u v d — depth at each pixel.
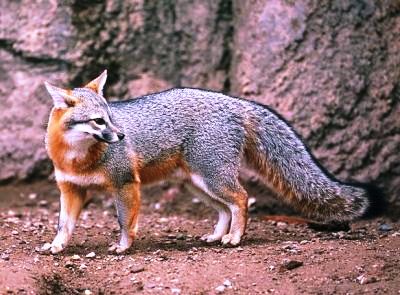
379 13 14.11
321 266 10.15
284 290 9.53
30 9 14.91
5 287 9.61
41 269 10.27
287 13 14.30
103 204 14.61
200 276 9.98
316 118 13.96
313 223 12.83
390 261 10.20
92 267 10.52
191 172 11.59
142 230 12.83
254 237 12.16
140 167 11.42
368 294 9.30
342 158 13.90
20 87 14.86
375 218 13.59
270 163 11.85
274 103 14.12
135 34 14.94
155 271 10.21
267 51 14.32
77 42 14.88
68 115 10.66
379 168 13.78
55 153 10.91
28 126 14.78
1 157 14.74
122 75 14.94
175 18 14.85
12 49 14.88
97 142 10.81
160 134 11.45
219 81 14.72
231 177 11.48
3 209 14.41
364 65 14.02
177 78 14.86
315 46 14.16
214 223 13.56
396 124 13.83
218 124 11.54
